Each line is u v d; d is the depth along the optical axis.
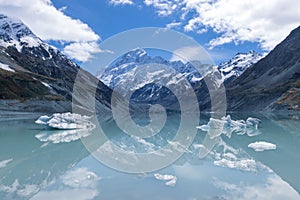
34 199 11.09
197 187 12.23
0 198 11.22
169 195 11.30
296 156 19.06
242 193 11.60
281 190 11.97
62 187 12.38
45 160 18.61
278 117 68.38
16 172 15.38
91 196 11.27
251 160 16.94
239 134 33.50
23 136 32.97
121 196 11.20
